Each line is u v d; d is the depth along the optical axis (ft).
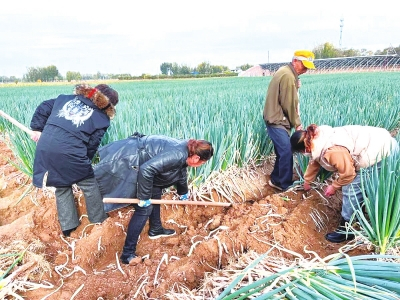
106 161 11.05
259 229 12.09
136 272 10.44
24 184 15.87
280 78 14.16
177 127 16.92
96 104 11.12
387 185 9.62
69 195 12.32
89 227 12.86
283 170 14.83
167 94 43.83
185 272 10.09
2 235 12.34
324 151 11.08
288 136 14.76
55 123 11.03
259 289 7.96
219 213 13.82
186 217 13.55
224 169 15.38
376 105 24.04
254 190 15.69
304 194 14.43
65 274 10.74
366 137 10.93
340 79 76.13
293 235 11.84
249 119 17.95
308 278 8.05
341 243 11.77
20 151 14.73
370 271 8.11
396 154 10.97
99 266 11.42
